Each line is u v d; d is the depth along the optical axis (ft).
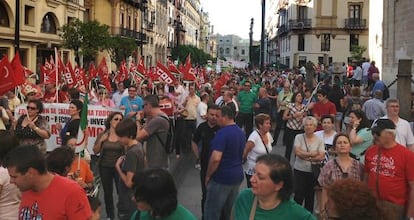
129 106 39.91
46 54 124.57
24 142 24.22
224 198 21.63
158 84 56.85
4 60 33.40
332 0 214.69
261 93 51.19
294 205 12.56
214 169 21.38
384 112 38.01
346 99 48.24
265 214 12.54
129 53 151.02
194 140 26.89
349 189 10.08
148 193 11.75
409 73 49.06
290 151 38.65
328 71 104.99
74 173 19.36
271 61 319.88
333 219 10.18
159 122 24.67
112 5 182.70
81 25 117.60
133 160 21.34
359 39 214.28
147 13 248.52
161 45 290.56
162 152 24.88
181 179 36.96
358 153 24.88
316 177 24.81
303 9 223.30
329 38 217.15
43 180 13.10
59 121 33.09
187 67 68.54
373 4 111.34
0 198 15.69
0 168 15.89
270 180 12.20
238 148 21.68
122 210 23.02
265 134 25.61
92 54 118.11
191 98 46.09
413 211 18.33
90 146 33.19
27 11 111.55
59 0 125.49
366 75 86.48
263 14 112.78
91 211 13.76
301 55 220.23
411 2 84.17
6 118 32.96
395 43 93.09
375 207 9.95
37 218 13.00
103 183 25.26
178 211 12.16
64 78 53.31
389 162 18.69
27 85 44.09
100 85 59.36
